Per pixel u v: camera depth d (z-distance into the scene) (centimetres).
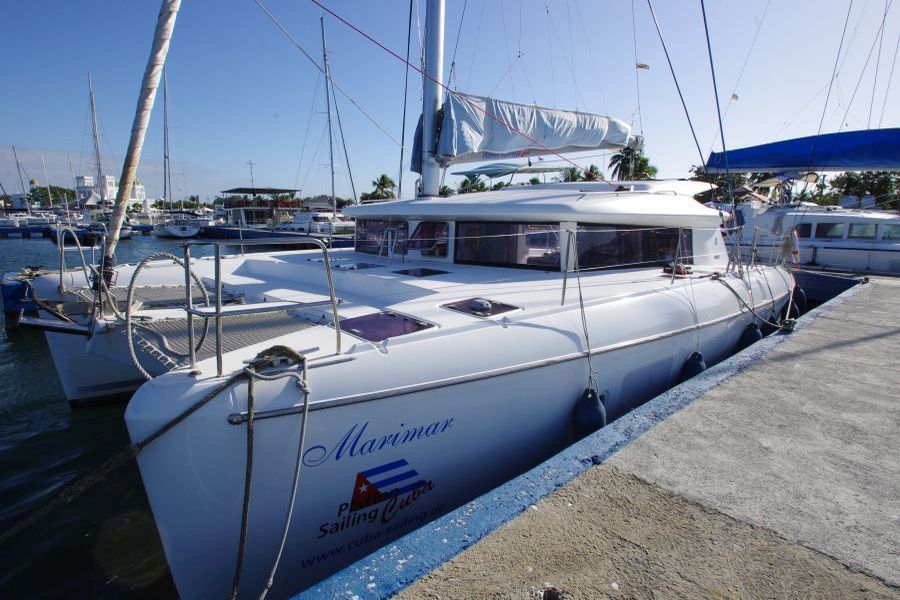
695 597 160
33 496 373
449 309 321
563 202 425
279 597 241
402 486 262
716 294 461
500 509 204
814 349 435
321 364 233
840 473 235
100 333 284
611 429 279
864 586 166
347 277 398
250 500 218
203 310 218
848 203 1755
